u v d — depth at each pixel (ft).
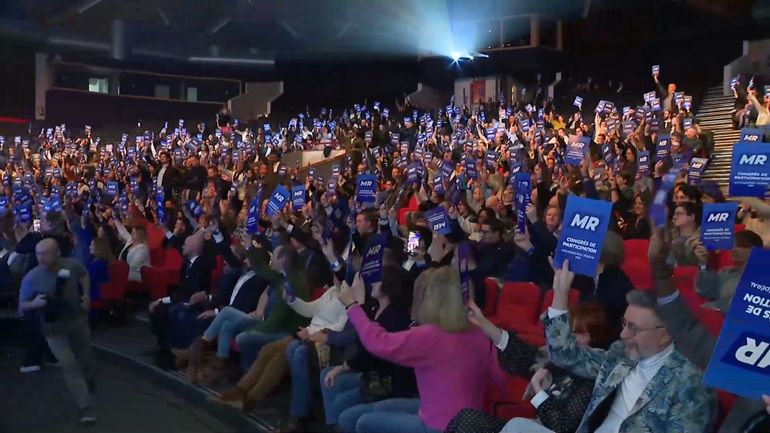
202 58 131.64
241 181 54.49
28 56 123.24
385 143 80.23
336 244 29.12
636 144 49.85
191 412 25.76
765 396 11.00
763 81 78.54
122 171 76.64
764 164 22.33
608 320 15.55
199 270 31.45
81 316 25.36
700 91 82.69
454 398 16.05
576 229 14.29
